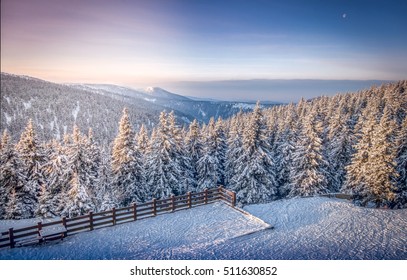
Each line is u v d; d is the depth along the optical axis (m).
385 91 65.00
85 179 27.45
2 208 26.77
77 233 15.74
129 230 16.22
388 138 26.38
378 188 25.53
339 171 36.25
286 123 41.50
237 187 33.19
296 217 18.70
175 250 14.04
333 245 14.60
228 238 15.31
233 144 37.88
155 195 30.84
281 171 36.44
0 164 27.02
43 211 24.67
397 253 13.65
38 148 29.83
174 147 33.00
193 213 18.78
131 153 29.44
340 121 39.59
